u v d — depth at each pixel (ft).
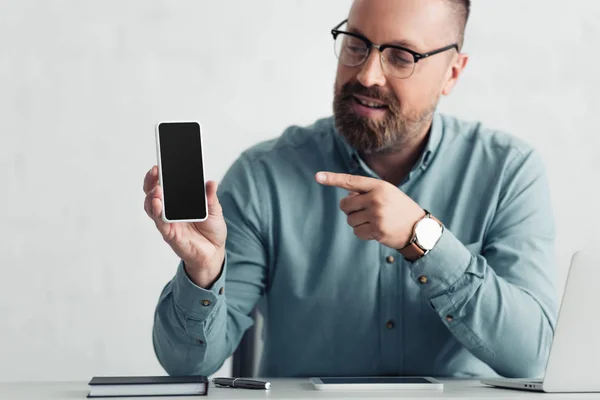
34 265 11.24
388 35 5.99
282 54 11.35
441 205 6.57
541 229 6.44
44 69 11.14
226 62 11.32
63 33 11.15
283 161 6.67
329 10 11.38
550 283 6.25
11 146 11.16
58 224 11.25
